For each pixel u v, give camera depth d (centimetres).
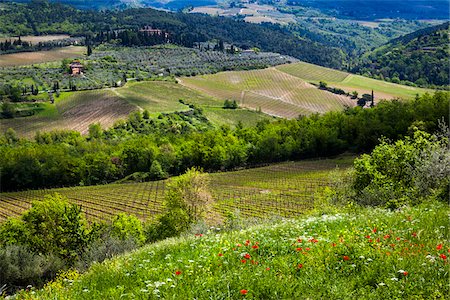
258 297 723
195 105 19300
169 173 11562
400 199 1997
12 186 10550
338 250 874
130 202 8400
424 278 708
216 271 853
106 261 1227
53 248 3538
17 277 2530
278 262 859
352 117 11681
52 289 1011
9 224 3675
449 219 1091
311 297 696
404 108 10762
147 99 19600
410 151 2534
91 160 11244
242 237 1168
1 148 11525
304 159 11369
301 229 1186
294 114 19300
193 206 4494
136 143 12150
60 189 10288
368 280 735
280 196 7669
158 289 803
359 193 2703
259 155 11588
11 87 19975
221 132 13012
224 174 10306
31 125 16350
